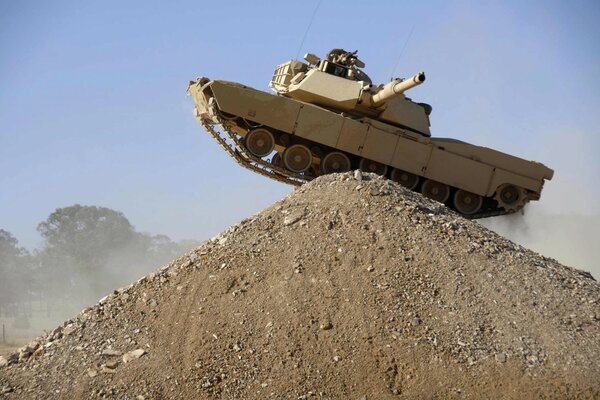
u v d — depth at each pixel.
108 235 75.75
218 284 16.33
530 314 15.48
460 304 15.61
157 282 16.80
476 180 28.02
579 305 15.95
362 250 16.86
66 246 74.56
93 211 76.75
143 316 15.89
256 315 15.42
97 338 15.54
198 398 13.93
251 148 27.14
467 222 19.00
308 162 27.53
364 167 27.95
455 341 14.69
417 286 15.97
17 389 14.53
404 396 13.69
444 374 14.03
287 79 29.69
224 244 17.56
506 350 14.55
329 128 27.09
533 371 14.08
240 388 14.05
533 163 28.39
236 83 26.56
